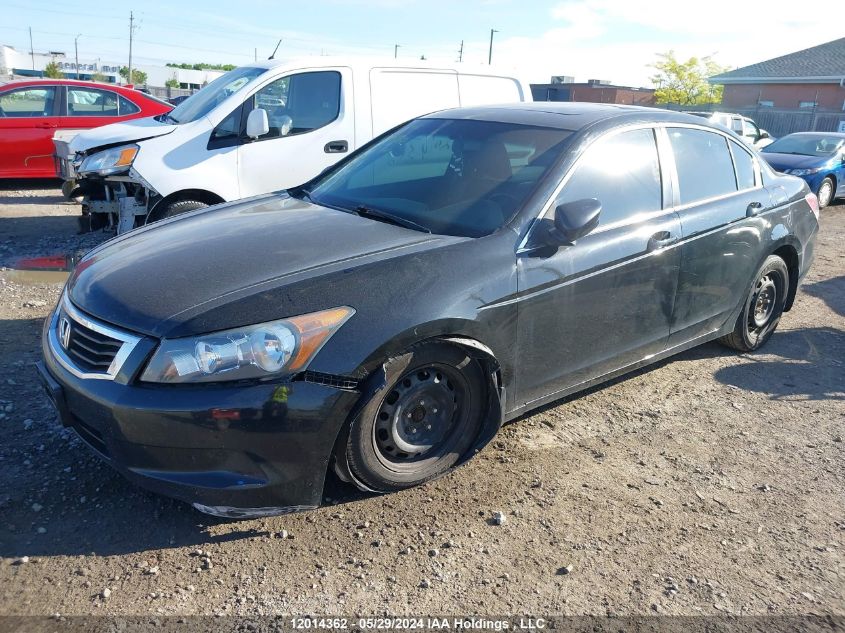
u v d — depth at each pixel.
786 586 2.68
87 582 2.50
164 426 2.51
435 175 3.79
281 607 2.43
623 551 2.83
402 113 7.41
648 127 4.00
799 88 36.22
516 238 3.21
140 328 2.62
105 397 2.57
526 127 3.84
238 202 4.12
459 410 3.16
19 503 2.89
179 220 3.79
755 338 5.05
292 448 2.61
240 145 6.62
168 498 2.99
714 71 47.72
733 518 3.11
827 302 6.62
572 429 3.84
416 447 3.06
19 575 2.51
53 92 10.93
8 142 10.60
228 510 2.62
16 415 3.60
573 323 3.44
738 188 4.55
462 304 2.93
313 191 4.15
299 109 6.91
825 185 13.06
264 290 2.71
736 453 3.69
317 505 2.77
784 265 5.00
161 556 2.65
